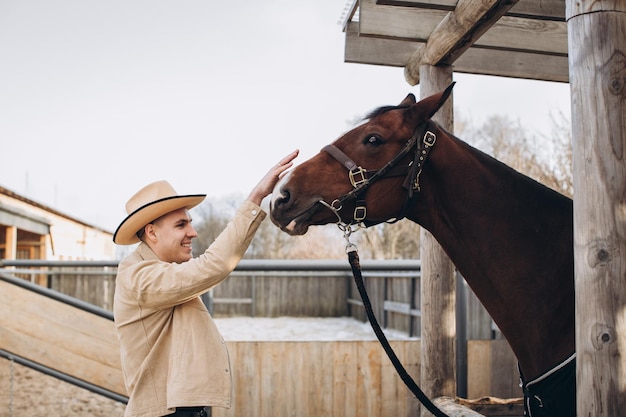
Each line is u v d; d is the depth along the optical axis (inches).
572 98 56.8
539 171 426.0
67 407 174.4
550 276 70.1
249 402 127.3
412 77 123.8
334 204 71.6
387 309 316.5
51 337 126.6
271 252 537.3
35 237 430.6
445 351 111.9
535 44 110.8
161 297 62.7
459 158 74.0
